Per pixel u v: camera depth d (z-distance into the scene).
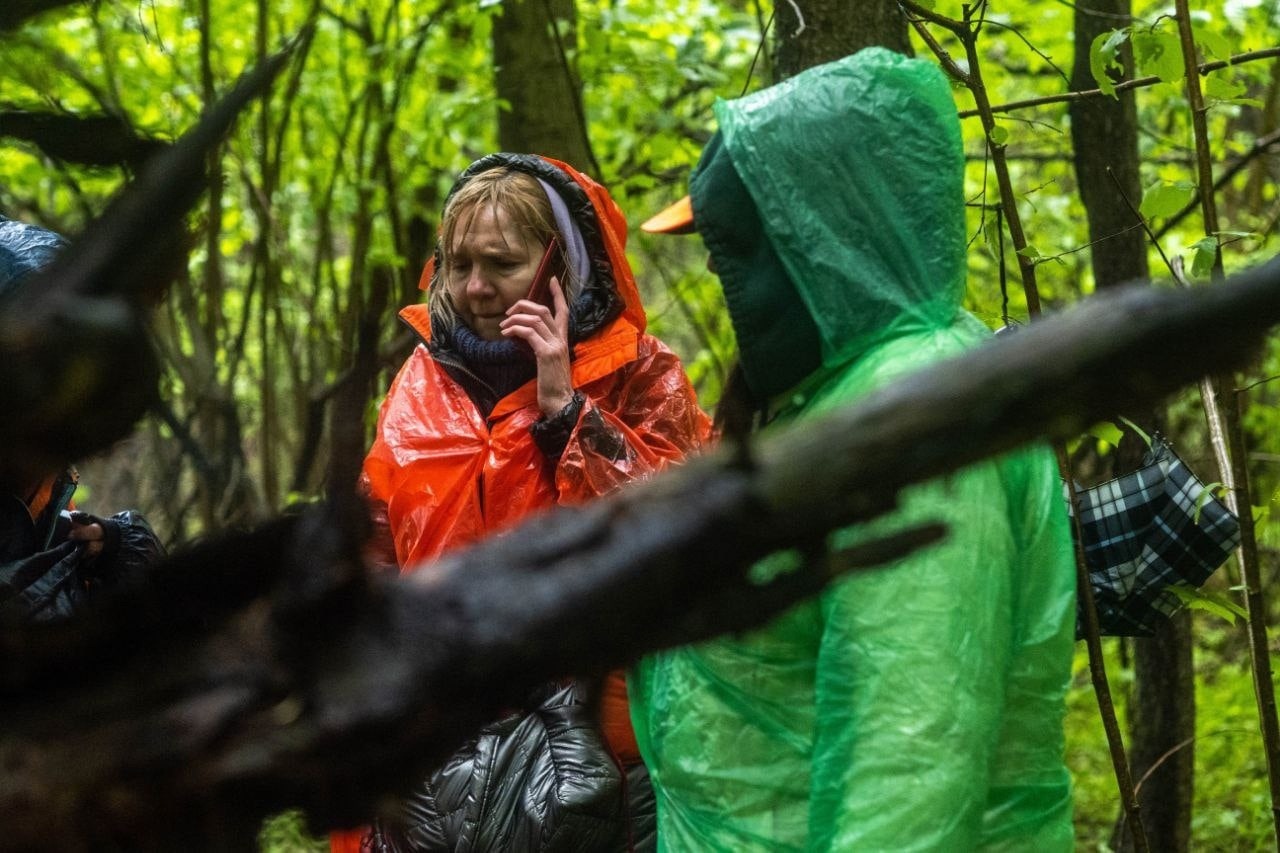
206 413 3.80
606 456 2.17
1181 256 2.27
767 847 1.35
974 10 2.29
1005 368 0.55
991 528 1.24
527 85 4.29
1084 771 4.86
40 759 0.61
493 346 2.29
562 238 2.35
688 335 6.23
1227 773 4.65
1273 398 5.70
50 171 2.92
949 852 1.18
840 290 1.39
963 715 1.19
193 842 0.62
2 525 1.74
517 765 1.90
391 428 2.32
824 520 0.58
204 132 0.64
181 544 0.69
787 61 2.54
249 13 5.17
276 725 0.62
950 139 1.43
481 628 0.60
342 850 1.91
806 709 1.35
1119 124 3.28
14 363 0.54
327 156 5.59
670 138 4.80
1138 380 0.55
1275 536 5.91
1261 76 4.48
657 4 5.02
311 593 0.61
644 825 2.01
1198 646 5.89
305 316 5.78
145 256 0.62
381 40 5.23
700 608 0.62
